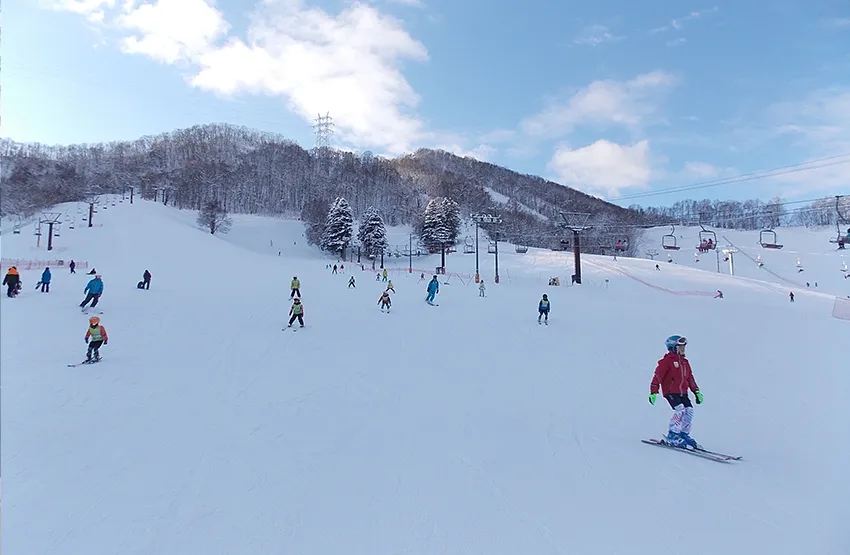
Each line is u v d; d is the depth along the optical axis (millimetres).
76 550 4809
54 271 38375
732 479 6438
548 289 39781
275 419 9016
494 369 13570
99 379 11102
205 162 154625
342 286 36125
